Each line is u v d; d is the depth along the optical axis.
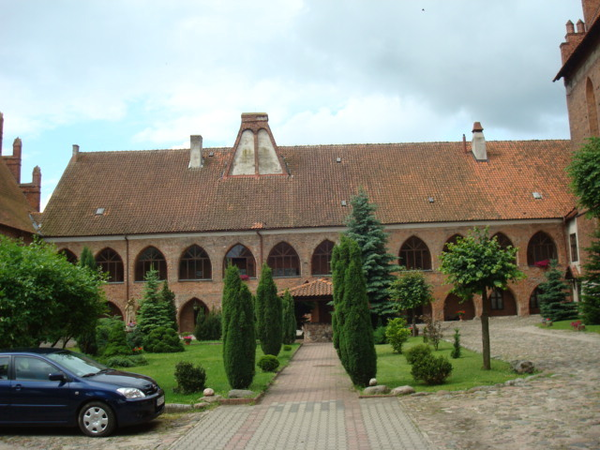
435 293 49.56
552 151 57.28
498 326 40.75
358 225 42.91
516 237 50.41
